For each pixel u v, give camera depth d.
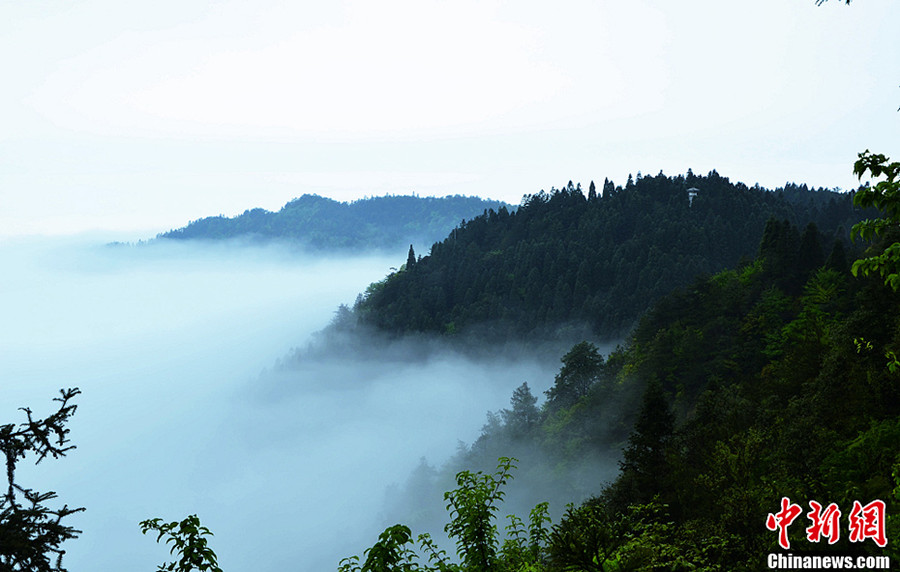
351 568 8.05
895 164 6.89
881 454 17.12
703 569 10.18
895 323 33.25
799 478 13.98
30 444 6.76
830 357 34.56
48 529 6.61
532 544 10.14
